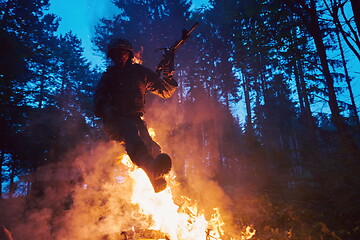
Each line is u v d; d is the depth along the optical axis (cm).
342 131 558
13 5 1867
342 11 794
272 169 637
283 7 977
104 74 250
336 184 525
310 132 607
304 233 466
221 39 2353
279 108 1393
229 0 1278
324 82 1077
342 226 475
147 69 260
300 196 574
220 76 2511
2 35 1265
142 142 221
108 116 224
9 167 1436
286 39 1003
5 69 1251
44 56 1598
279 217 532
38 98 1966
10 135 1329
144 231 383
